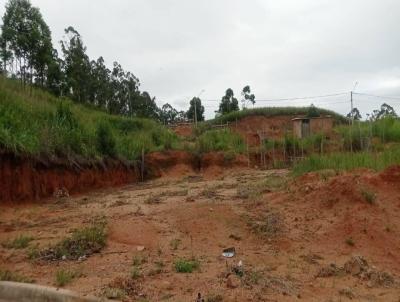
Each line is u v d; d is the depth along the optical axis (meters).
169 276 5.78
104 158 18.56
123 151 21.28
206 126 39.94
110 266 6.26
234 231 8.03
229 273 5.83
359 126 21.56
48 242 7.66
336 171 10.80
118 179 19.16
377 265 6.74
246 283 5.50
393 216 8.18
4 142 12.44
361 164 11.33
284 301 5.08
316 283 5.86
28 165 13.24
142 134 26.16
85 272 6.00
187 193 13.48
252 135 31.92
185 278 5.68
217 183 16.70
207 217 8.66
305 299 5.26
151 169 22.41
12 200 12.30
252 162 24.94
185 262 6.22
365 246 7.28
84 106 31.59
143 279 5.65
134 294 5.14
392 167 9.57
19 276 5.83
